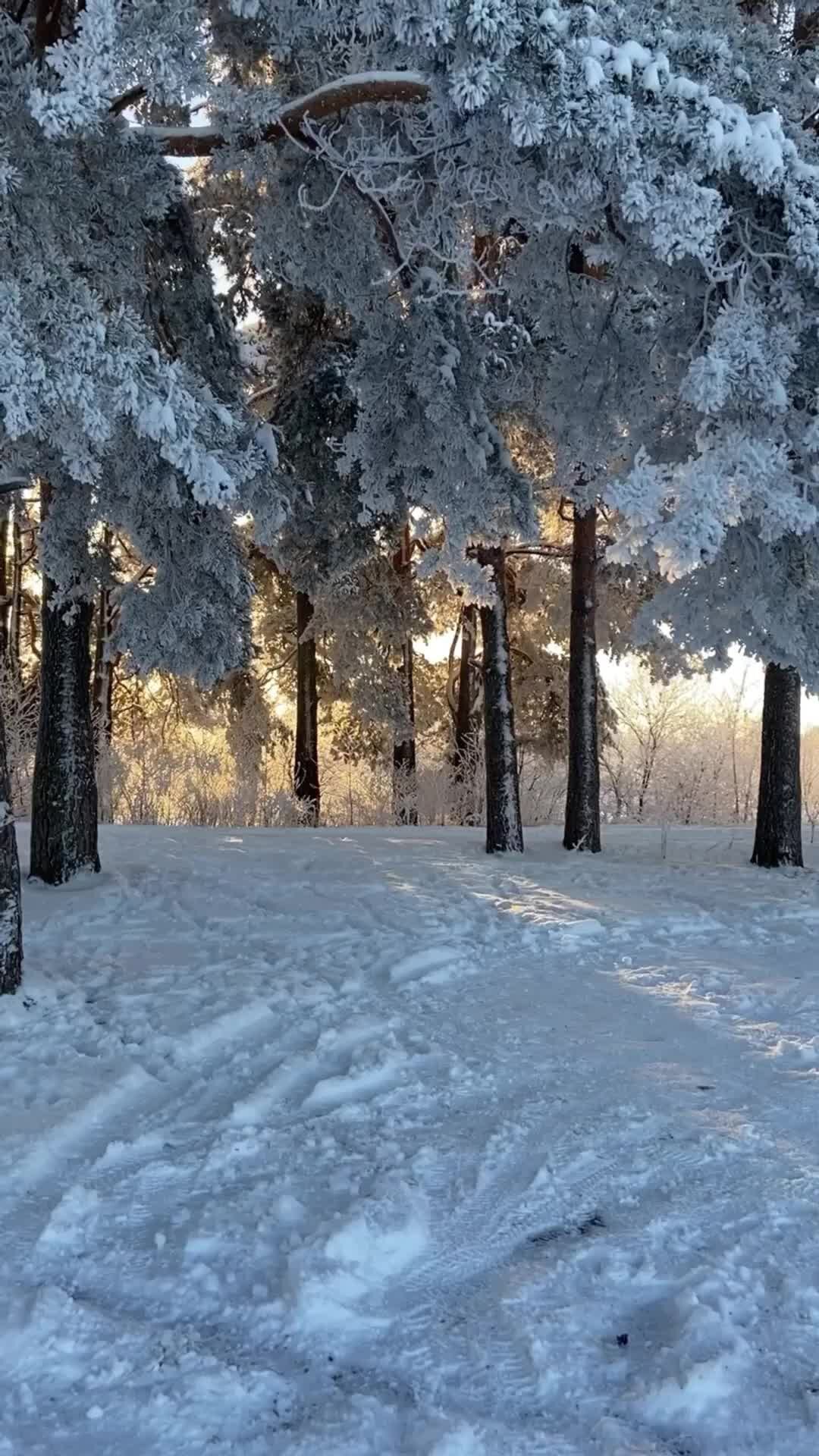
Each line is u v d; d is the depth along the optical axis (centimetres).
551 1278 332
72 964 739
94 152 580
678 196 450
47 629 1041
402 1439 262
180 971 721
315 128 681
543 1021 620
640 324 695
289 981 693
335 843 1370
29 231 503
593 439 753
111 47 416
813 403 511
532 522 842
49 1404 277
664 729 2355
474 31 422
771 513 495
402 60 574
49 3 710
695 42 483
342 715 2336
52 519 878
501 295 856
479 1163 418
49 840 1038
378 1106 483
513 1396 278
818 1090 498
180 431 532
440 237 712
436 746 2420
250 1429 268
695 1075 522
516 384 898
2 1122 457
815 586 694
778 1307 313
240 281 1300
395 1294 329
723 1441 260
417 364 760
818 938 866
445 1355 297
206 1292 329
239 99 571
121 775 1825
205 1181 409
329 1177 407
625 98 436
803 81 548
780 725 1256
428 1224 369
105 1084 506
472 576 860
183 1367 291
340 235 763
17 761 1841
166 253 770
